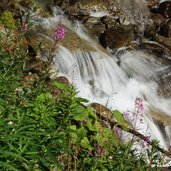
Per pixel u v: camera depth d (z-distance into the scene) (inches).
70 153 177.6
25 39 422.6
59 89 214.1
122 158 183.9
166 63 644.1
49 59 209.3
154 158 195.6
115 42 642.2
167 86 593.6
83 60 552.7
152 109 521.0
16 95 192.5
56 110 186.2
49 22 598.5
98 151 183.6
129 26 688.4
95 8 737.6
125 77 581.9
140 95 555.8
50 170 160.7
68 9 697.6
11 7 520.7
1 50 213.2
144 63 625.6
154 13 845.2
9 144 146.2
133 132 217.3
